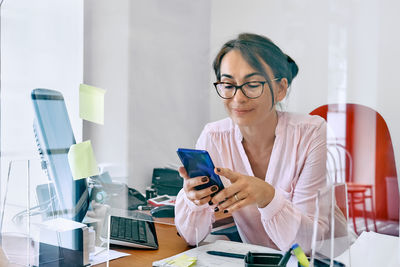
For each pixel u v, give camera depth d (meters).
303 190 0.88
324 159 0.86
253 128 0.92
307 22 0.84
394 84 0.77
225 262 0.90
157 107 1.04
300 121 0.87
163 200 1.06
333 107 0.84
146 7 1.03
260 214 0.94
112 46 1.10
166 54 1.01
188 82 0.99
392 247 0.80
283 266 0.83
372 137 0.81
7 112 1.49
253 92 0.91
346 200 0.77
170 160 1.04
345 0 0.80
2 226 1.20
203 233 1.00
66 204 1.18
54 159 1.20
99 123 1.14
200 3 0.95
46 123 1.22
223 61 0.94
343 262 0.76
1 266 1.12
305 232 0.89
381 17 0.77
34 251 1.12
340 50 0.82
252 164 0.94
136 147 1.09
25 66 1.39
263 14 0.88
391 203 0.80
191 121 1.00
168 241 1.07
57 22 1.25
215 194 0.95
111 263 0.99
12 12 1.40
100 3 1.12
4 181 1.53
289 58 0.87
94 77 1.15
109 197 1.15
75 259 1.04
